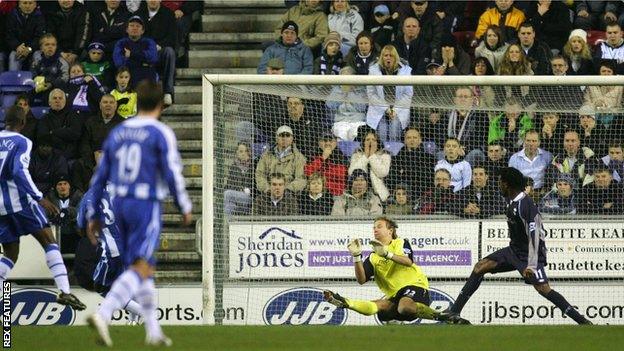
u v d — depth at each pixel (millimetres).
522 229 44688
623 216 49969
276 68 57344
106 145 28297
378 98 51500
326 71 57719
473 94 51375
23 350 31047
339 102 51219
